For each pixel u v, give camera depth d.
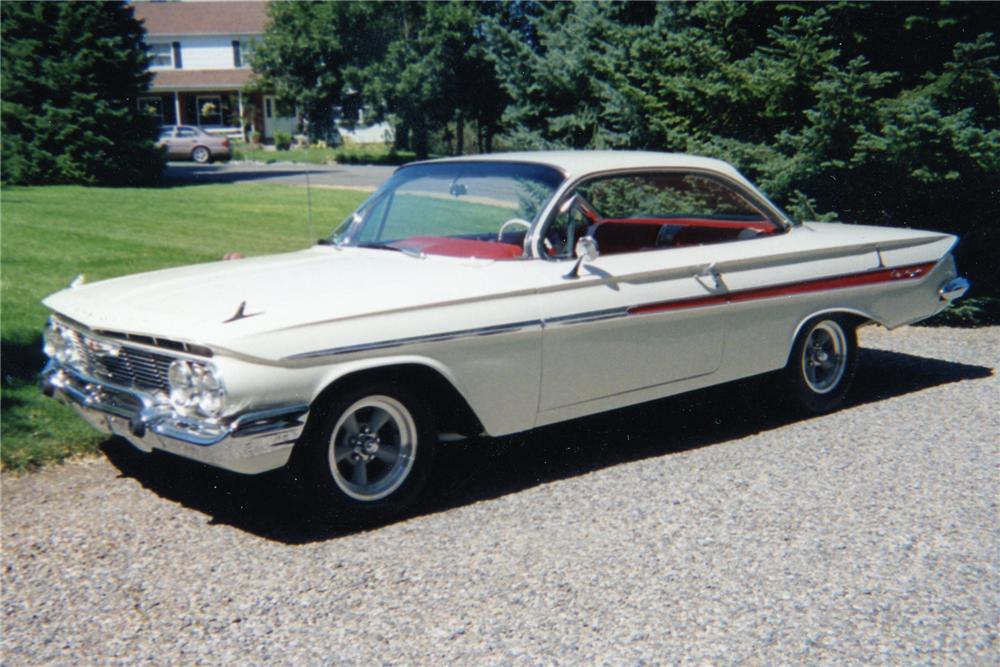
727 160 9.40
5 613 3.46
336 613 3.44
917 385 6.66
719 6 9.80
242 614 3.44
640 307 4.90
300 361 3.91
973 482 4.72
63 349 4.87
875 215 9.37
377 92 48.31
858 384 6.72
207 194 21.48
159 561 3.89
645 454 5.24
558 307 4.63
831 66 8.64
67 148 24.42
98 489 4.71
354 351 4.04
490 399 4.50
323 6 50.22
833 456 5.14
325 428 4.07
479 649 3.17
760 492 4.61
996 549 3.94
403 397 4.28
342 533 4.19
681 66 9.92
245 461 3.86
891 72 8.92
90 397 4.47
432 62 46.66
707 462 5.08
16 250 11.34
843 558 3.86
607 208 5.21
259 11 56.47
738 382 5.91
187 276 4.76
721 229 5.63
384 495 4.29
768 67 9.29
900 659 3.09
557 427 5.78
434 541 4.08
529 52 11.77
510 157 5.22
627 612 3.42
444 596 3.56
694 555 3.89
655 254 5.07
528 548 3.99
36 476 4.88
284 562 3.88
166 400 4.11
